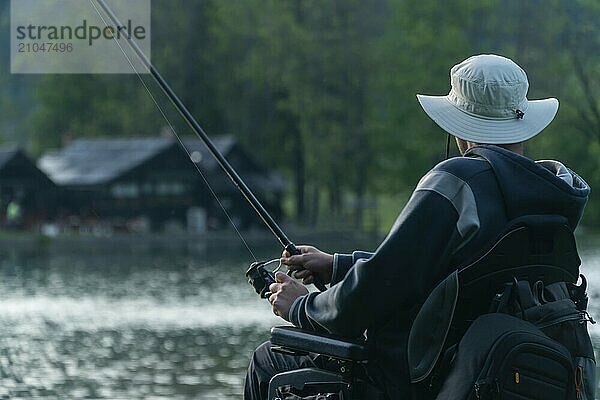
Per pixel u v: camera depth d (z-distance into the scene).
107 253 162.75
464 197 10.91
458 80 11.74
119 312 71.06
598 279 76.31
